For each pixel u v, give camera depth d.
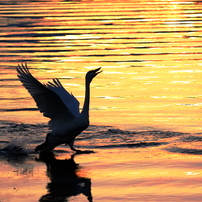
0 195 8.34
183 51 24.94
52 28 31.97
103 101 16.33
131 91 17.56
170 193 8.25
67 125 11.27
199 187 8.52
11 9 41.22
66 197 8.20
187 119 14.10
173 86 18.16
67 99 12.02
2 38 28.94
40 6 43.66
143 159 10.42
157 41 27.70
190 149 11.13
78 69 21.14
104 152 11.21
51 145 11.41
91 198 8.12
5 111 15.40
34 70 20.88
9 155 11.29
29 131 13.26
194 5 44.16
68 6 43.75
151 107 15.49
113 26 32.47
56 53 24.72
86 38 28.77
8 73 20.61
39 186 8.80
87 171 9.69
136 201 7.91
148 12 39.16
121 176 9.24
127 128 13.39
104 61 22.81
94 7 42.84
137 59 23.17
